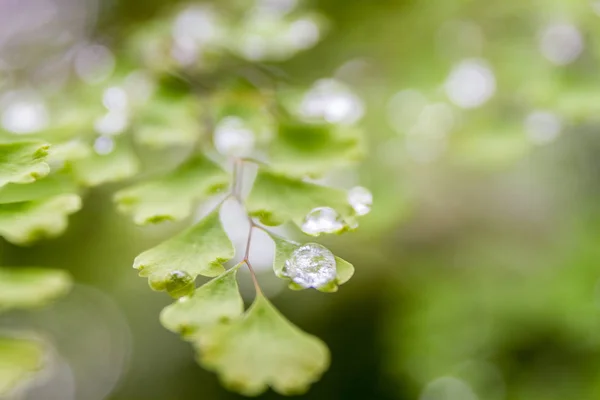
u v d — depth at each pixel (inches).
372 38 9.1
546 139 8.4
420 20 8.8
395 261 11.8
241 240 9.1
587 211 11.3
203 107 7.1
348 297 14.2
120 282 12.9
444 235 11.2
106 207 10.7
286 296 14.3
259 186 6.1
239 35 7.7
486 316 10.9
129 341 15.1
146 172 8.6
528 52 8.2
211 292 5.8
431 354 11.1
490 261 11.1
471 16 8.5
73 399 14.7
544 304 10.5
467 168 9.9
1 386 6.9
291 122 6.7
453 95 8.5
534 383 10.7
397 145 8.8
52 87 8.0
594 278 10.5
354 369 14.5
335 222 5.9
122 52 7.9
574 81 7.7
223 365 6.2
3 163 5.8
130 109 7.0
